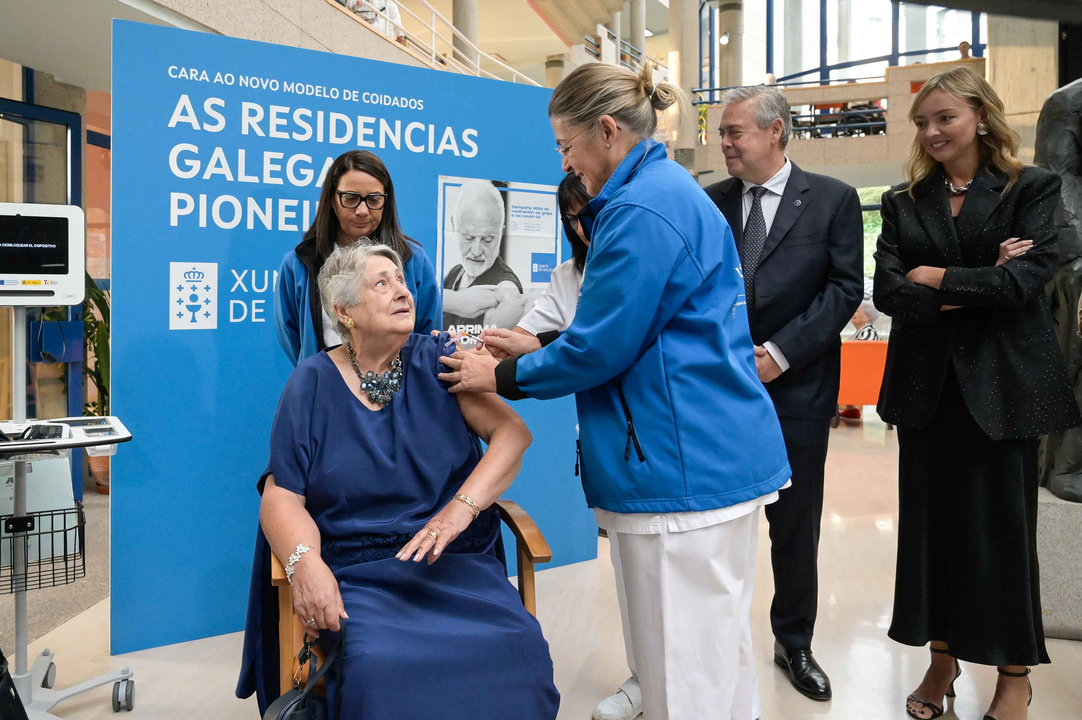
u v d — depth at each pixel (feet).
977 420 7.12
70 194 17.40
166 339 9.29
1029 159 17.76
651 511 5.30
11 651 9.44
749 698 6.34
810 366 8.21
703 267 5.30
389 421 6.24
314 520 6.08
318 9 18.19
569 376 5.36
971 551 7.36
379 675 5.16
